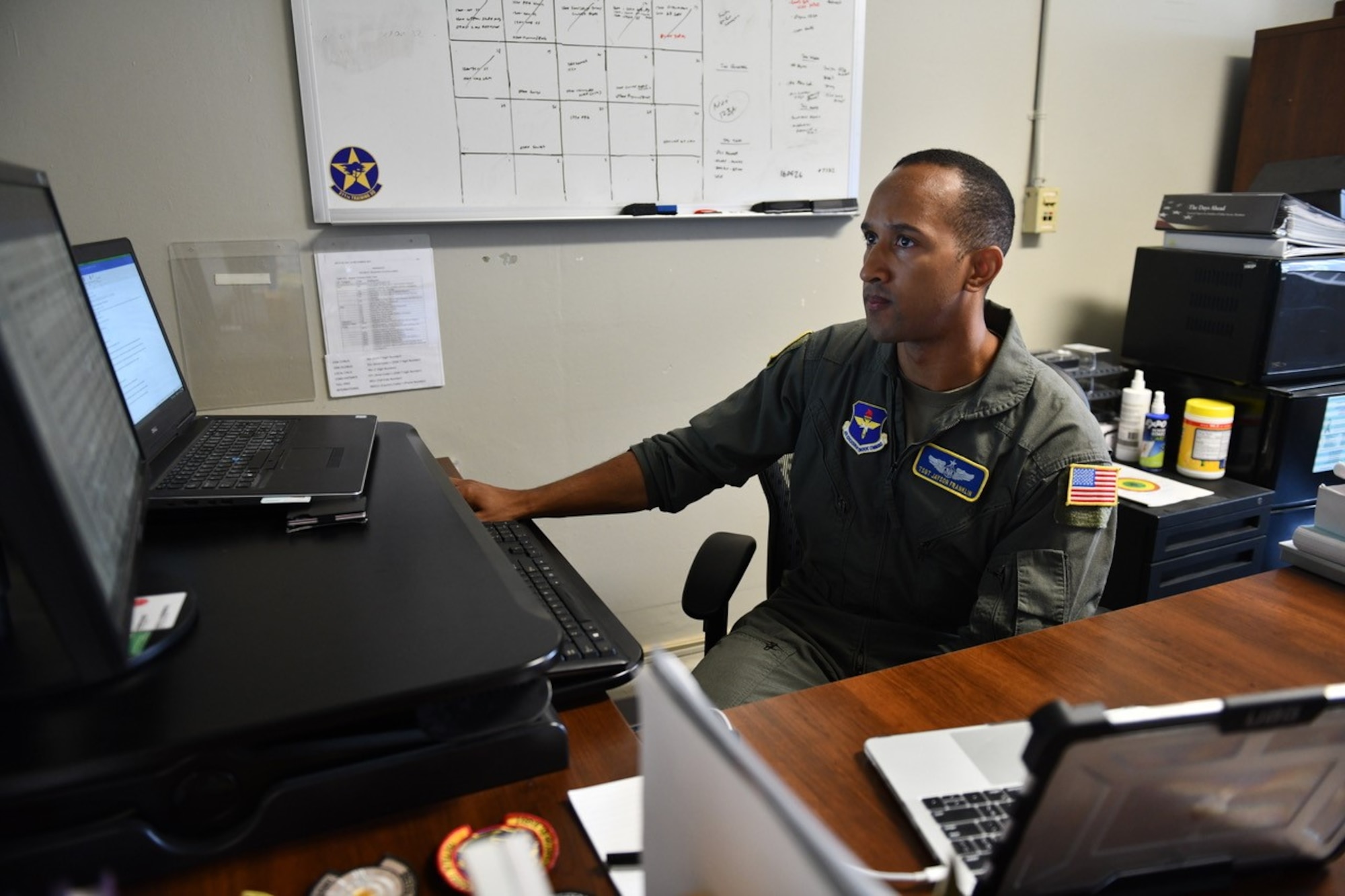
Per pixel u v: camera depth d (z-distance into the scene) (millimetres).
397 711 650
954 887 642
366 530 950
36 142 1503
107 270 1156
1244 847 645
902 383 1388
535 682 758
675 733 461
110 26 1508
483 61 1763
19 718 608
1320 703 539
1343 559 1238
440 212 1790
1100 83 2475
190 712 615
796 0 2012
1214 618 1147
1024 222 2473
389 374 1849
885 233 1289
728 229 2092
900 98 2221
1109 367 2361
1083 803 536
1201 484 2117
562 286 1959
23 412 488
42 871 580
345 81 1668
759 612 1533
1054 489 1252
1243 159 2619
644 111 1926
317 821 668
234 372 1730
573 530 2119
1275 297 2006
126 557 673
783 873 383
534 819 705
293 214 1707
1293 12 2746
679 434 1587
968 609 1381
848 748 867
